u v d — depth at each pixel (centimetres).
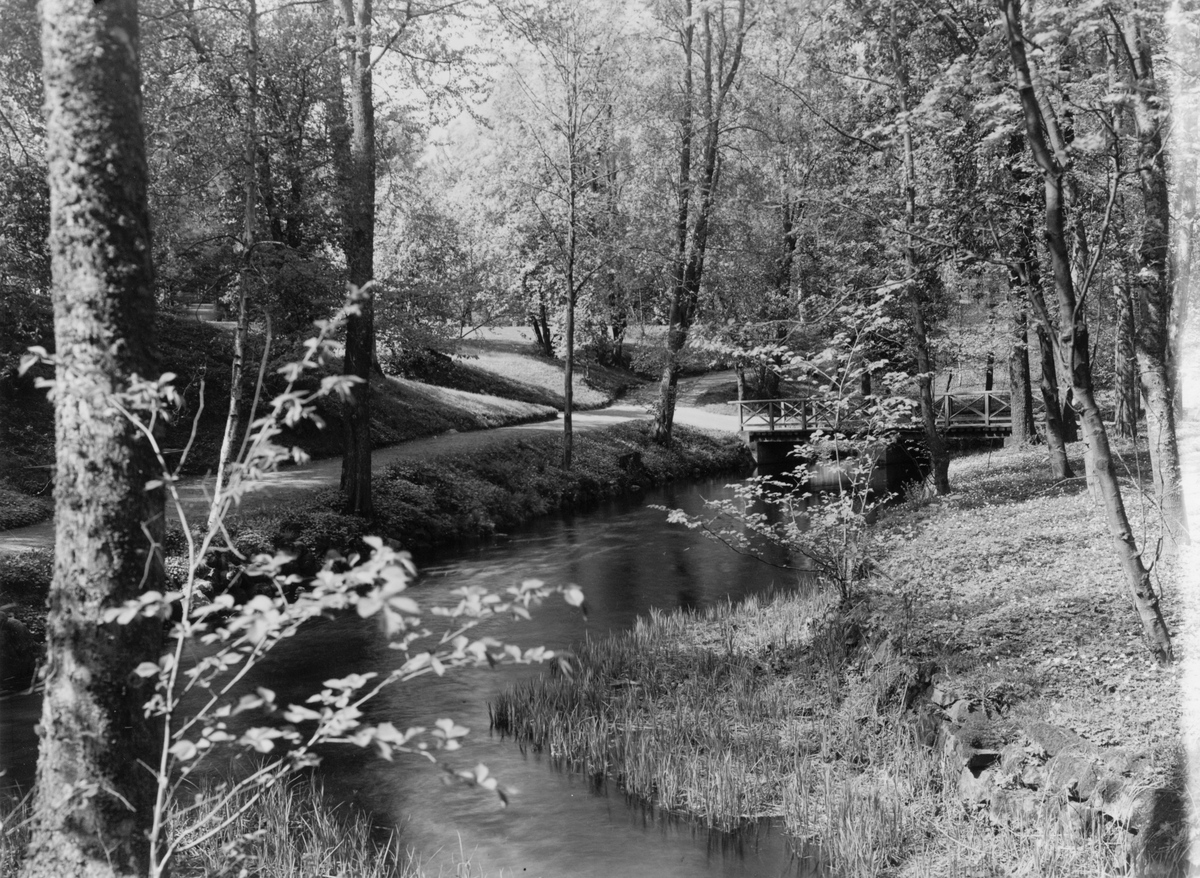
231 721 1023
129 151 476
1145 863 594
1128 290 1549
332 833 736
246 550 1628
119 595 459
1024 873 632
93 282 466
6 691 1154
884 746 870
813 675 1074
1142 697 742
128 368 471
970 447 2972
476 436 3000
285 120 1781
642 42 2912
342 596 355
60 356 454
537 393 4075
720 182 3028
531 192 2836
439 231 2550
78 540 459
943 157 1414
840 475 1212
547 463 2847
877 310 1285
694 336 2105
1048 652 866
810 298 1698
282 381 2664
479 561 1944
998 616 976
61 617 459
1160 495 1028
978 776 757
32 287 1567
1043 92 803
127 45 475
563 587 377
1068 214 1209
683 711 1007
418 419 3048
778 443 3262
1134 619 887
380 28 1883
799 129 2752
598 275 3147
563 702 1049
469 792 838
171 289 1678
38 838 452
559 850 728
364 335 1973
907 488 2466
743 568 1828
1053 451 1703
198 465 2172
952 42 1314
